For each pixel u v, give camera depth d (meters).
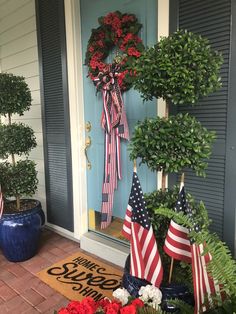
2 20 3.12
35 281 2.08
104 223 2.30
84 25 2.36
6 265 2.33
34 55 2.80
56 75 2.53
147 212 1.32
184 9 1.58
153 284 1.25
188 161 1.17
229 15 1.43
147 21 1.93
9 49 3.11
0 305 1.83
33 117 2.98
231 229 1.56
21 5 2.82
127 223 1.37
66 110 2.50
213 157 1.58
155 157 1.20
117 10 2.10
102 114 2.22
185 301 1.24
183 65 1.15
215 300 1.08
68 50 2.38
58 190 2.76
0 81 2.23
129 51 1.91
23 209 2.45
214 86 1.24
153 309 1.07
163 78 1.19
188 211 1.23
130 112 2.15
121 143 2.23
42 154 2.96
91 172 2.55
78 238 2.65
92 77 2.20
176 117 1.26
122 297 1.16
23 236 2.29
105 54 2.14
